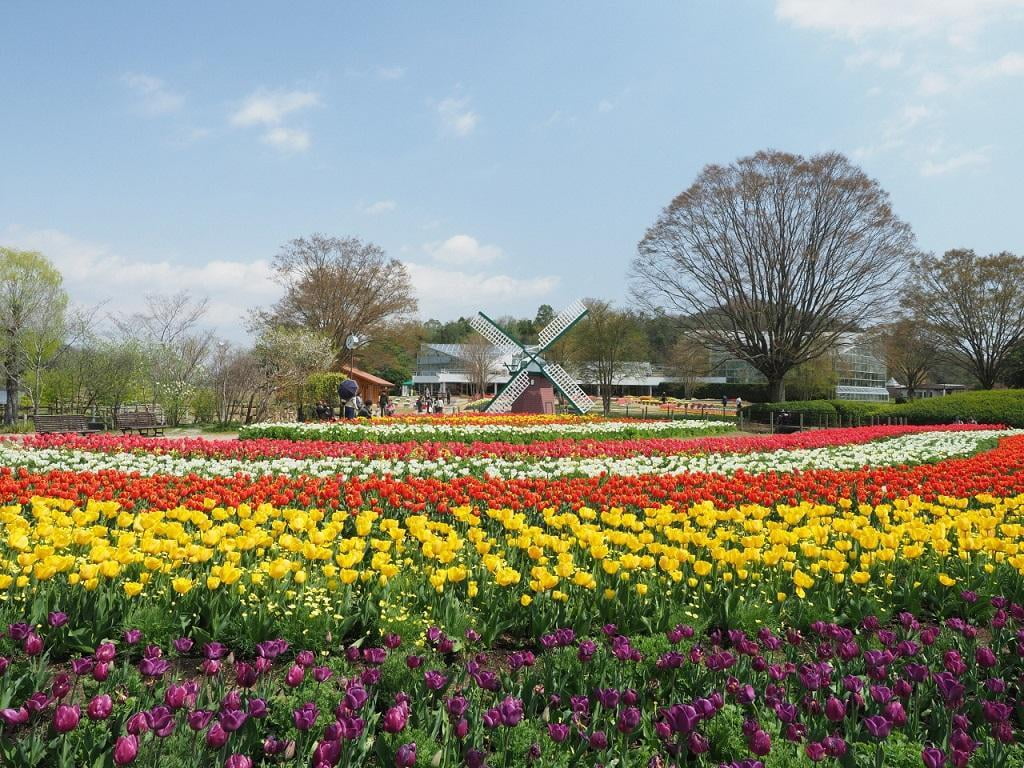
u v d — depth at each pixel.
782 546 5.88
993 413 34.38
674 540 6.59
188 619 4.95
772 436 21.44
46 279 34.41
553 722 3.75
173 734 3.37
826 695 4.08
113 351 32.34
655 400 74.75
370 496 9.34
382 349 62.09
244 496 8.62
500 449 16.36
